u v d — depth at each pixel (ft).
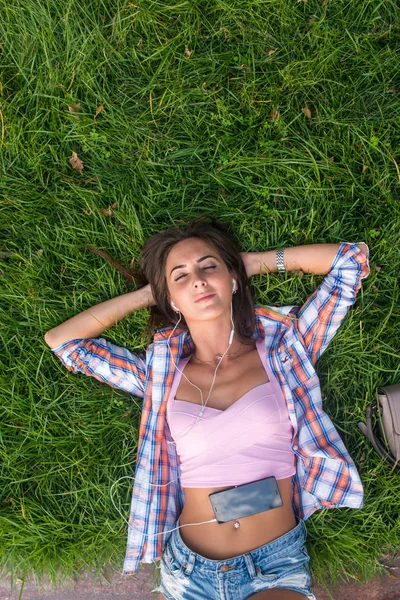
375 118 8.84
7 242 9.04
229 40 8.93
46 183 9.11
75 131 8.98
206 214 8.93
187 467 7.68
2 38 8.93
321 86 8.91
